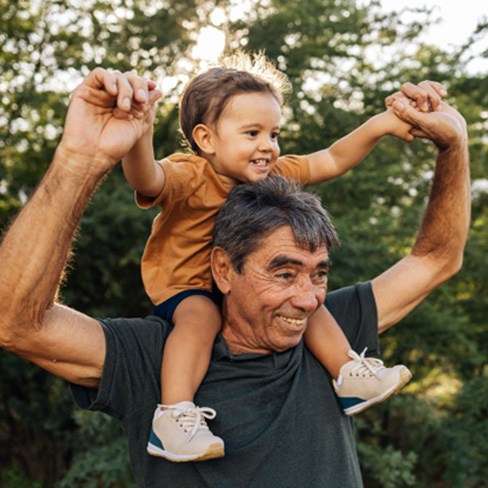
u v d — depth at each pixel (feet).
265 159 7.30
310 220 6.64
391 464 28.35
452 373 33.53
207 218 7.20
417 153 33.60
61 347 6.31
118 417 6.79
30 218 5.64
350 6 32.89
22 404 31.86
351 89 32.89
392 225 32.50
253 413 6.79
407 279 7.84
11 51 33.40
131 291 32.83
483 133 36.99
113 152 5.65
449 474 29.94
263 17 32.65
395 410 31.83
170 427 6.39
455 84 34.27
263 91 7.34
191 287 7.27
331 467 6.88
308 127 32.07
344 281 29.19
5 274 5.72
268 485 6.63
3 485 32.24
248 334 6.95
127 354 6.69
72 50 33.83
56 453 33.19
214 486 6.59
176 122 31.01
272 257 6.59
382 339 31.86
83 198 5.69
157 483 6.73
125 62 33.12
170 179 6.86
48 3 32.99
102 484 27.76
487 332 35.24
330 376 7.25
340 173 7.96
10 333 6.03
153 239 7.37
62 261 5.84
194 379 6.75
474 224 36.60
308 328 7.30
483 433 30.35
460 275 33.73
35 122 33.96
